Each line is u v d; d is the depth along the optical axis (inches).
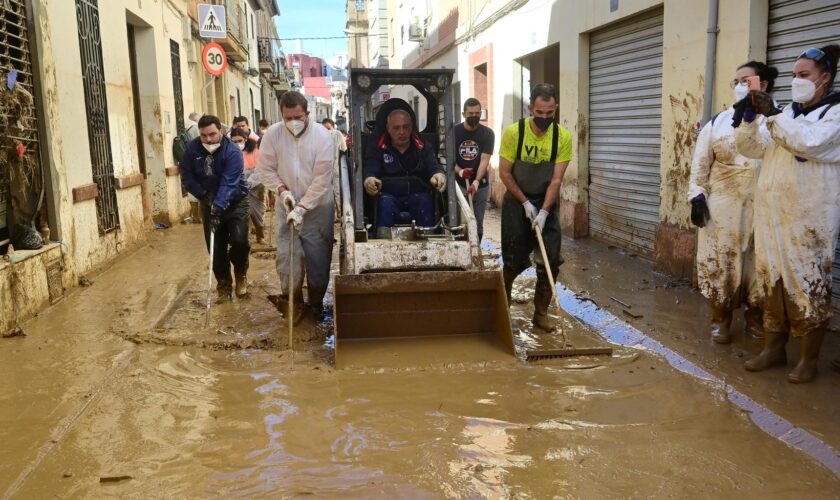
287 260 235.3
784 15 230.8
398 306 209.8
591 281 291.7
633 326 227.5
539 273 226.1
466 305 212.2
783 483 128.9
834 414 156.6
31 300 246.5
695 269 273.1
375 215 238.7
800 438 146.0
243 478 131.4
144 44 472.7
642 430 151.1
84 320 243.3
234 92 922.7
